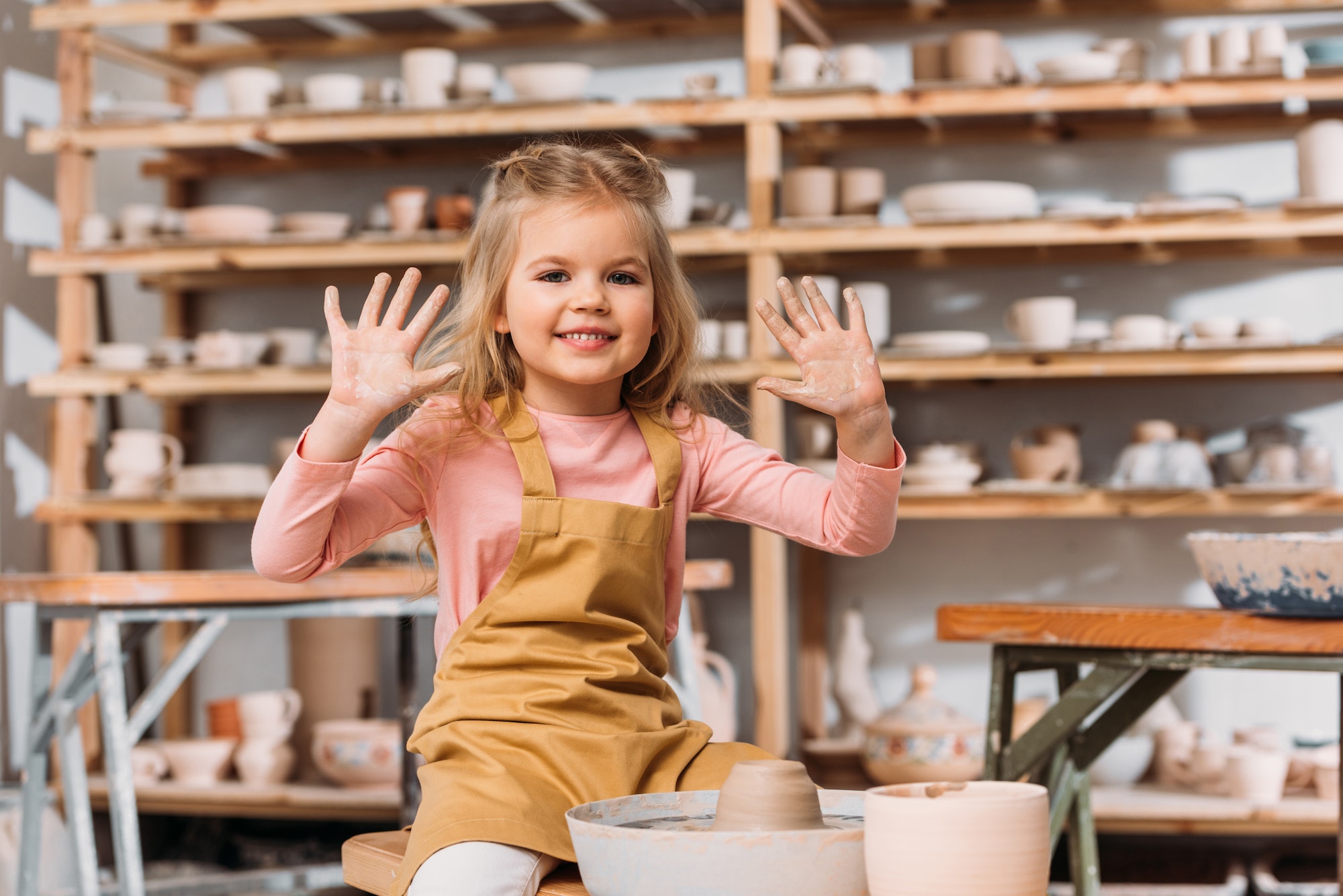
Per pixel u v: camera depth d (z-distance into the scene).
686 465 1.22
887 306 2.79
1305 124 2.77
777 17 2.68
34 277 3.17
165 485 3.08
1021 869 0.74
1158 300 2.88
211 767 2.78
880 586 2.99
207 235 2.82
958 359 2.57
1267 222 2.47
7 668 2.97
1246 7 2.79
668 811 1.00
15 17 3.13
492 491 1.12
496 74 3.14
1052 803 1.55
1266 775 2.44
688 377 1.26
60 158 2.90
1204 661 1.37
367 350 0.99
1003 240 2.54
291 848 2.79
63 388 2.86
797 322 1.02
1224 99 2.49
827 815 0.99
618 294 1.11
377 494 1.10
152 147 2.92
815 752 2.72
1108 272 2.89
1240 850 2.72
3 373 3.06
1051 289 2.91
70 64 2.89
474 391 1.15
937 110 2.56
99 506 2.83
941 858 0.74
